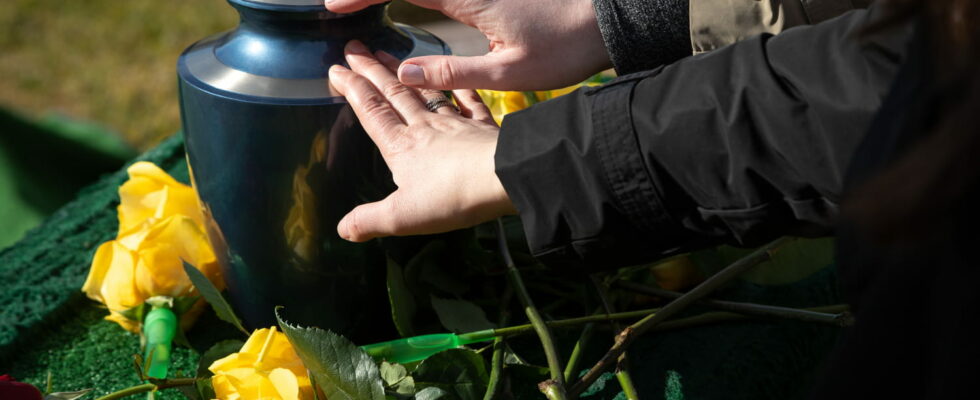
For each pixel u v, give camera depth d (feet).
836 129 2.22
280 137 2.65
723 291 3.26
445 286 3.03
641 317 3.08
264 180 2.72
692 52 2.97
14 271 3.49
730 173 2.33
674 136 2.35
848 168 2.06
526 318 3.16
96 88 9.55
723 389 2.88
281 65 2.69
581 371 2.96
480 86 2.94
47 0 11.26
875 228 1.86
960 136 1.79
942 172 1.80
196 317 3.18
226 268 2.96
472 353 2.72
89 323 3.29
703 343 3.02
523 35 2.96
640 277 3.16
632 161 2.40
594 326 2.96
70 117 8.59
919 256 1.93
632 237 2.49
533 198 2.50
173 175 4.13
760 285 3.30
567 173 2.45
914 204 1.82
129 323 3.11
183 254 3.06
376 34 2.85
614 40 2.95
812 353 3.16
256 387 2.61
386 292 2.99
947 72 1.86
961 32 1.84
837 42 2.26
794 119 2.26
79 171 6.95
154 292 3.02
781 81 2.29
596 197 2.44
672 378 2.91
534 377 2.89
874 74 2.19
